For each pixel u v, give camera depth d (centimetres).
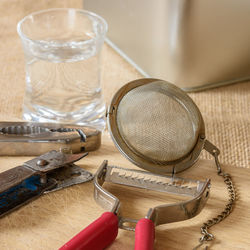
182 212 35
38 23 46
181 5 49
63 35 47
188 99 40
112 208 34
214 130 50
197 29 51
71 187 37
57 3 66
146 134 38
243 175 39
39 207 36
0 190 34
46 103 44
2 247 34
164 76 54
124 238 34
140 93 39
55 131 40
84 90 44
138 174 38
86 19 47
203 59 52
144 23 53
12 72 56
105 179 37
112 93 53
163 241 34
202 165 39
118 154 40
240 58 54
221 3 50
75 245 32
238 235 35
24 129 40
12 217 35
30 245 34
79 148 39
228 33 52
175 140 38
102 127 46
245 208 36
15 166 38
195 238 34
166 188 37
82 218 35
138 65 57
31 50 43
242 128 50
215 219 35
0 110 51
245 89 55
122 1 55
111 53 59
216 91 54
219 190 38
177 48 52
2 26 62
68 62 44
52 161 37
